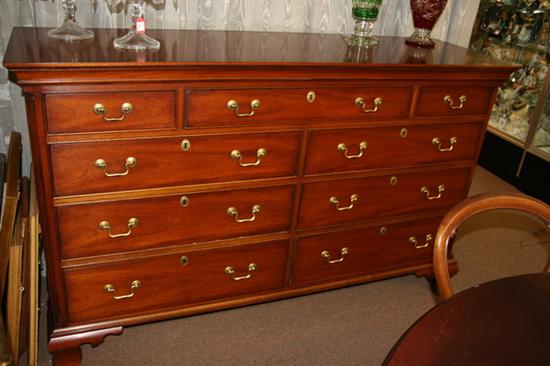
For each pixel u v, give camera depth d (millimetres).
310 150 1716
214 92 1488
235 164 1623
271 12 1965
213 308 1832
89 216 1512
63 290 1582
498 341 849
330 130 1712
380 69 1654
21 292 1600
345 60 1637
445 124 1919
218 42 1705
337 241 1955
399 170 1921
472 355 812
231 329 1940
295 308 2086
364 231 1992
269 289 1915
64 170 1422
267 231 1796
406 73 1711
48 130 1355
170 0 1799
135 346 1822
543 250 2697
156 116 1451
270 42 1794
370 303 2166
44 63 1250
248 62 1462
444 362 790
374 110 1744
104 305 1662
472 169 2090
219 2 1856
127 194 1523
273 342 1895
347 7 2072
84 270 1581
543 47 3275
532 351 838
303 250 1901
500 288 985
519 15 3459
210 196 1642
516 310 927
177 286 1744
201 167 1581
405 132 1849
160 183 1551
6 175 1644
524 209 1144
